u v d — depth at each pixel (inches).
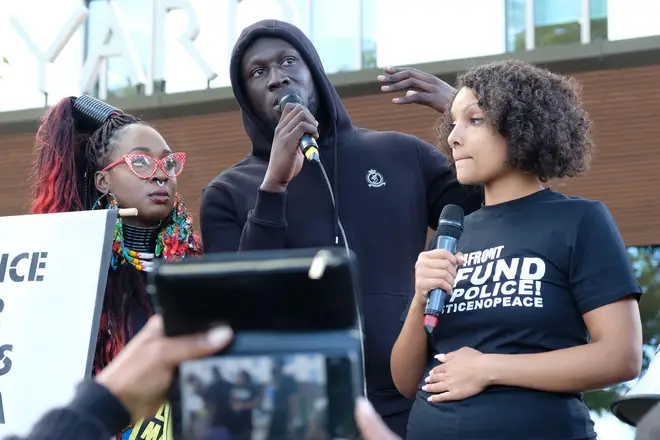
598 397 274.4
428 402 83.9
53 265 96.2
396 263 107.6
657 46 176.7
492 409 80.0
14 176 229.8
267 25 113.1
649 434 51.4
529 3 201.3
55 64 227.6
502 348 82.0
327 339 30.2
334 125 113.0
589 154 94.7
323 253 30.4
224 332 30.6
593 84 188.5
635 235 232.2
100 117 118.3
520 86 89.8
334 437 29.5
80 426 33.0
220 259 30.8
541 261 83.0
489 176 89.7
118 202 112.3
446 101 116.5
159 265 30.9
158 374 32.3
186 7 212.8
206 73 209.8
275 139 101.1
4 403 92.1
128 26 231.1
